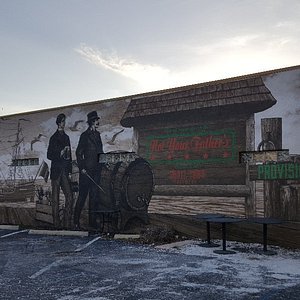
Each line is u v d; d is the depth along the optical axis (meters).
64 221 13.77
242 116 10.05
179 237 10.78
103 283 5.78
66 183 13.88
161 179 11.41
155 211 11.44
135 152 12.11
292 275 6.24
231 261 7.47
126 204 12.13
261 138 9.66
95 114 13.27
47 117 14.75
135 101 12.30
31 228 14.83
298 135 9.09
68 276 6.29
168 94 11.58
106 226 12.54
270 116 9.57
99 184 12.89
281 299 4.89
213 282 5.79
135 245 9.97
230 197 10.04
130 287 5.52
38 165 14.87
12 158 15.70
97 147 13.07
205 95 10.80
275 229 9.25
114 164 12.58
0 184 16.00
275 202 9.30
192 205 10.70
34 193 14.87
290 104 9.30
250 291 5.28
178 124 11.23
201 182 10.59
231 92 10.31
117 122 12.66
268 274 6.32
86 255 8.44
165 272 6.53
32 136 15.16
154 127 11.74
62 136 14.19
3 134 16.14
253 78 9.97
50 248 9.65
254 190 9.67
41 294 5.17
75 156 13.70
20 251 9.17
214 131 10.50
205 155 10.59
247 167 9.84
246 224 9.74
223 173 10.23
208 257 7.91
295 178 9.04
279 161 9.33
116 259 7.86
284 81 9.45
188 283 5.74
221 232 10.12
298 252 8.45
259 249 8.80
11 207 15.55
